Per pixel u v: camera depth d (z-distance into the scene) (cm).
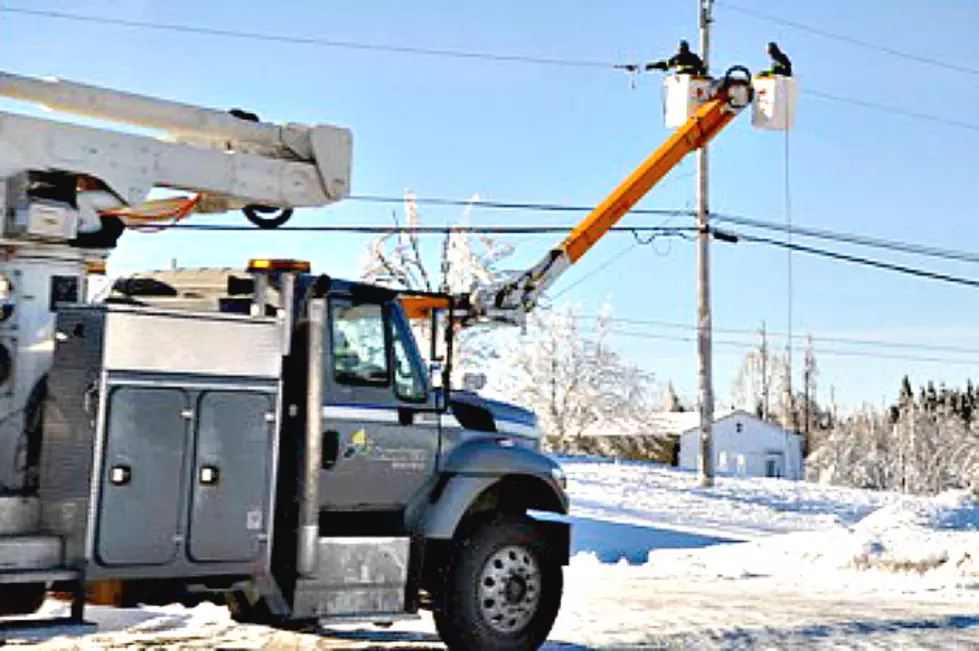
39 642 903
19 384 789
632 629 1088
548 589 942
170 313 779
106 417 749
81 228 827
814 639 1073
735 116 1652
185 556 774
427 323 1534
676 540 2262
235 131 911
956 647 1059
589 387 5288
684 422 7075
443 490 910
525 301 1562
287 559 834
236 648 919
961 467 8694
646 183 1609
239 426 802
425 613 1168
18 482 780
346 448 886
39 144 805
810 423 9800
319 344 848
